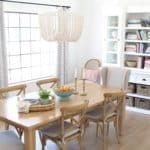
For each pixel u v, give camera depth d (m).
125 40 5.27
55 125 3.10
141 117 4.80
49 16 3.04
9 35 4.76
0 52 4.32
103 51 5.60
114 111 3.66
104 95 3.26
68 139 2.95
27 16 5.02
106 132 3.92
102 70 4.48
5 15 4.62
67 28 3.08
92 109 3.55
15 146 2.66
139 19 5.25
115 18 5.38
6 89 3.40
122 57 5.31
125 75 4.20
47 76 5.59
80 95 3.51
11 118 2.65
